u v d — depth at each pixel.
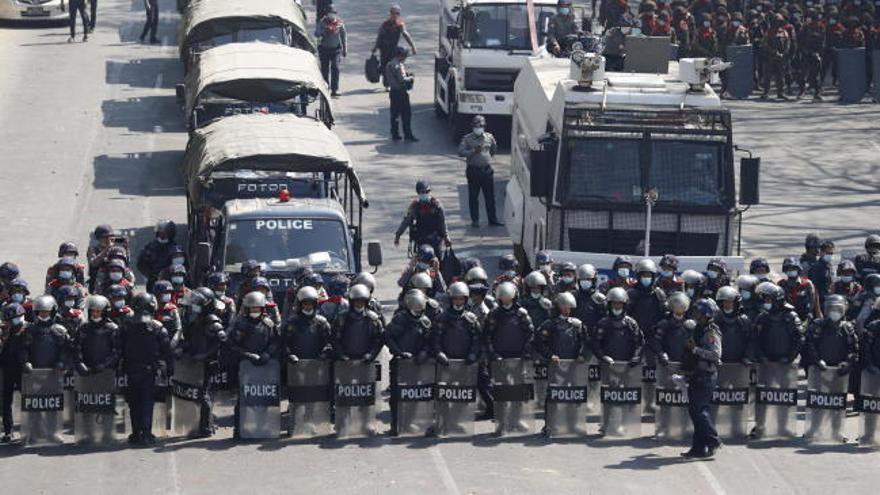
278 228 53.16
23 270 63.72
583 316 48.47
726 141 54.44
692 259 54.12
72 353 46.31
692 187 54.31
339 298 48.12
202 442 46.62
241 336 46.34
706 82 56.44
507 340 46.75
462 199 74.81
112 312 46.88
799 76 97.44
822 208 74.44
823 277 53.12
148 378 46.09
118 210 72.19
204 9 86.00
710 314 44.50
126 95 93.88
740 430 46.94
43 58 102.69
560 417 46.94
